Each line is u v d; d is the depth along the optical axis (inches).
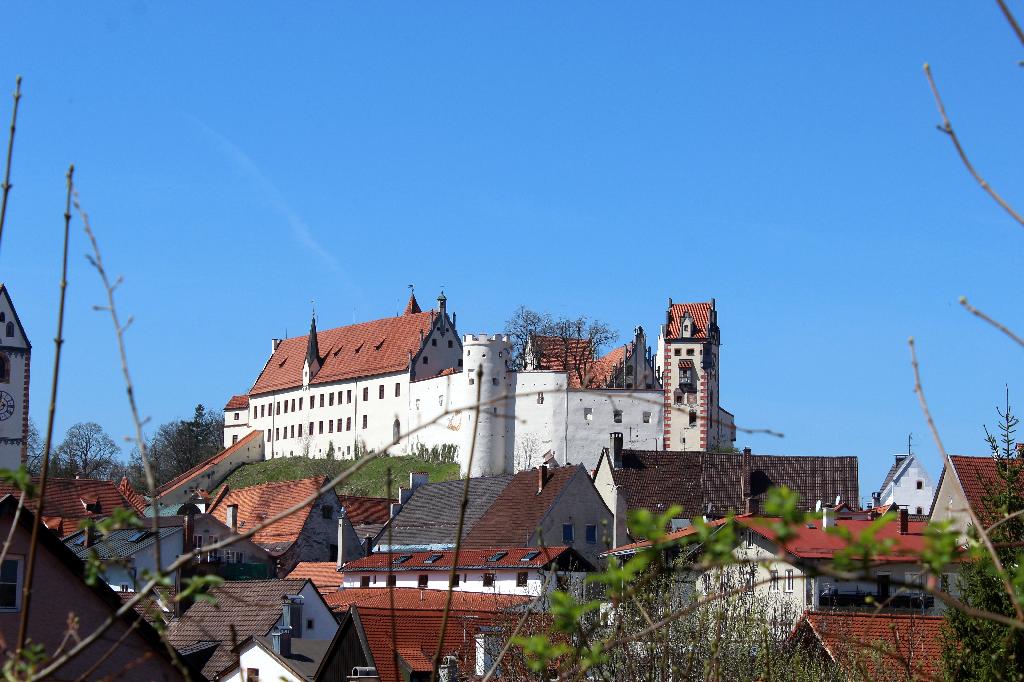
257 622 2271.2
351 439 7682.1
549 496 3858.3
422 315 7618.1
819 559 412.2
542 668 458.6
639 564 390.6
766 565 360.5
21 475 407.8
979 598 879.7
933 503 2192.4
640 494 4557.1
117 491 3779.5
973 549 400.2
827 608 1483.8
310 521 4266.7
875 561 357.1
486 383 6427.2
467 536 3978.8
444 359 7401.6
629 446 6412.4
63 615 1020.5
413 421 7194.9
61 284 412.2
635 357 6697.8
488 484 4264.3
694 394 6904.5
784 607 1216.8
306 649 2209.6
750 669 880.9
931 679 561.0
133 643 1034.7
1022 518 890.1
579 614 423.8
